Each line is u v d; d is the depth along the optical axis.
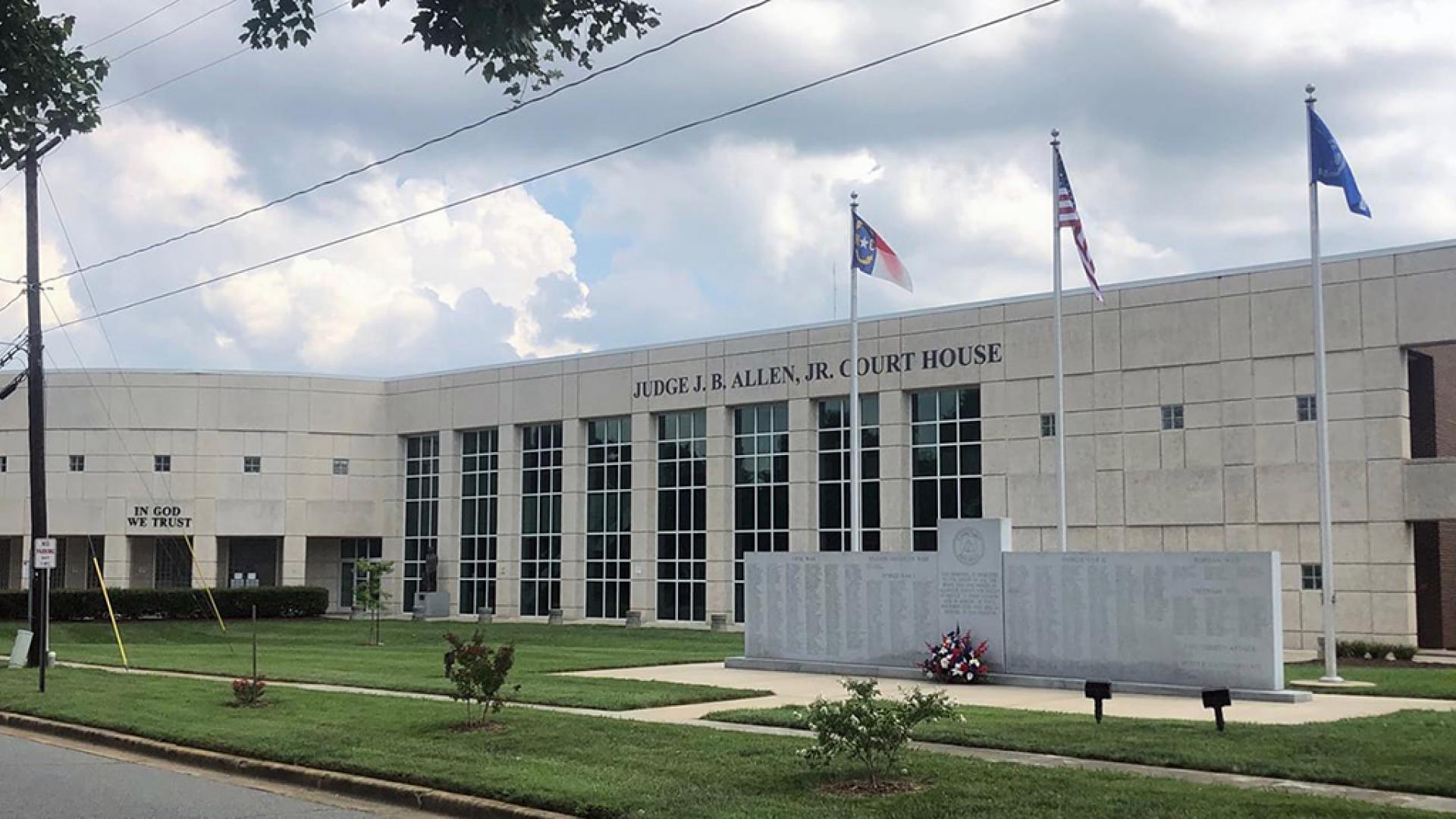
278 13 11.77
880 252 34.19
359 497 61.22
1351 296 35.84
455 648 18.20
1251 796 11.43
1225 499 37.44
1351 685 23.36
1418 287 34.75
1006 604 23.75
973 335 42.88
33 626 30.62
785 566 26.92
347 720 18.34
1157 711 19.12
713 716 18.23
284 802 13.62
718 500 49.16
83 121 15.77
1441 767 13.05
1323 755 13.89
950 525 24.56
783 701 20.62
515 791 12.83
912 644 24.94
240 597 56.41
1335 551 35.50
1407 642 34.16
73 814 12.76
